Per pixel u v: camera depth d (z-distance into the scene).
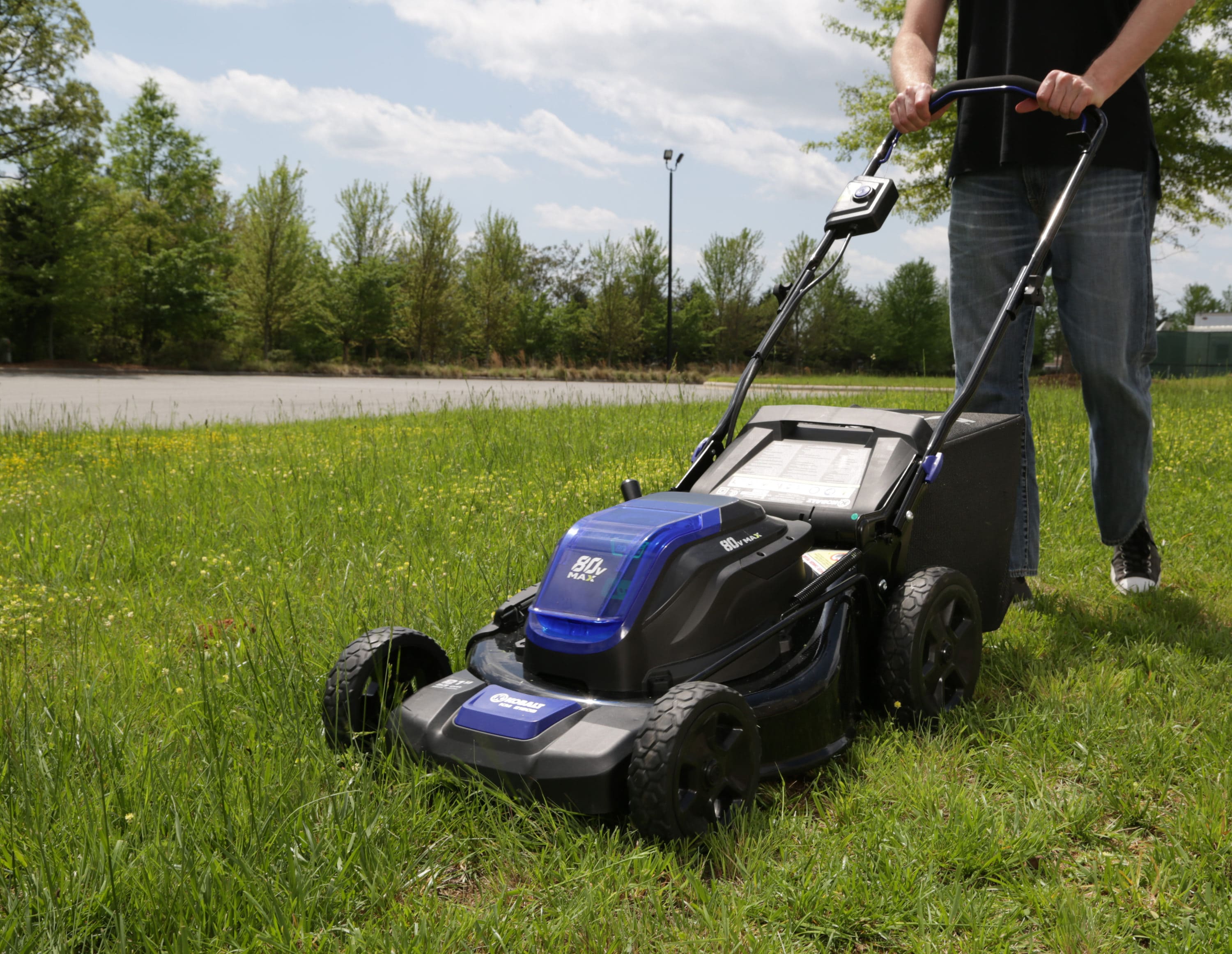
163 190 45.00
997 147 3.63
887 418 3.09
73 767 2.35
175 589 4.13
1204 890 1.90
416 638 2.64
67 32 36.09
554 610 2.33
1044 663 3.24
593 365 49.28
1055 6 3.50
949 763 2.53
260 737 2.54
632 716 2.15
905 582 2.78
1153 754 2.50
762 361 3.38
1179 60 19.08
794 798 2.42
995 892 1.98
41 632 3.62
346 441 8.84
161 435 10.12
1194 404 12.41
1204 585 4.22
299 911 1.86
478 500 5.81
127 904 1.85
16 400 17.41
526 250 64.94
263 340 44.81
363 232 47.44
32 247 37.00
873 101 22.14
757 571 2.48
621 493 5.84
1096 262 3.51
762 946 1.77
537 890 2.00
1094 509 5.53
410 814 2.22
